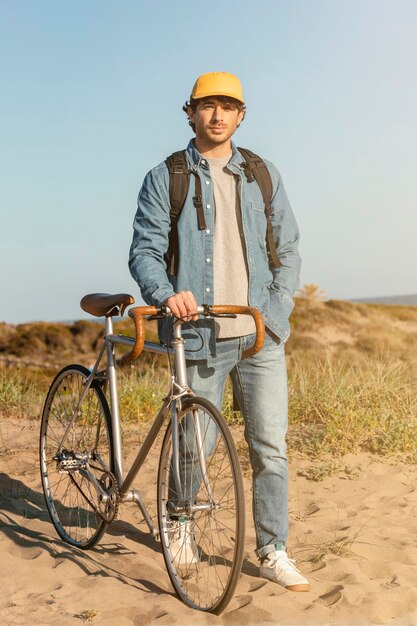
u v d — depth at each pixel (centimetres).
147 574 377
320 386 753
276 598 338
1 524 449
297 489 534
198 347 354
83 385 426
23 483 534
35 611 327
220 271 356
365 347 1733
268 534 366
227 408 727
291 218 374
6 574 369
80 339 2338
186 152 364
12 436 671
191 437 351
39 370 1311
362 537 433
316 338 1927
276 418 366
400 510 488
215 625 316
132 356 338
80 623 314
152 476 561
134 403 739
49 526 451
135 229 362
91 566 382
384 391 730
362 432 625
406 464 584
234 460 316
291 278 368
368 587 358
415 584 370
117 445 388
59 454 415
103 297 404
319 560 398
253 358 365
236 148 370
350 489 533
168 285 343
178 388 345
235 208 359
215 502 341
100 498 386
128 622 317
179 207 358
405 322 2234
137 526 459
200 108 355
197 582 357
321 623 319
